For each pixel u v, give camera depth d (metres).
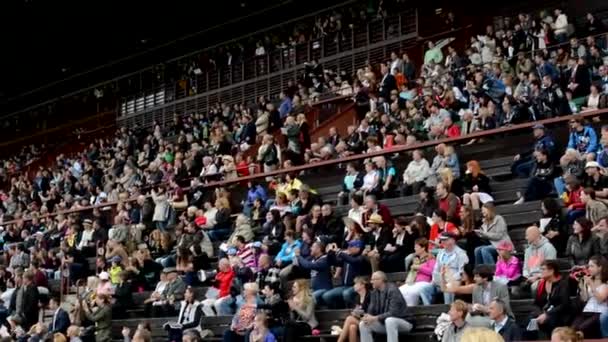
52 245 26.08
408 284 14.96
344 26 38.47
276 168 24.67
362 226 17.09
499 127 21.08
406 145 21.00
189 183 27.19
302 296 15.46
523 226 16.88
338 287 16.02
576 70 22.97
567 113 20.36
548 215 14.97
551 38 27.83
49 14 46.19
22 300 21.36
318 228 17.92
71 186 35.09
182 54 49.12
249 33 45.19
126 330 18.23
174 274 19.19
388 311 13.84
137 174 31.02
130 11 45.94
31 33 49.00
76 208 27.14
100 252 23.16
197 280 19.56
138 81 47.81
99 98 49.69
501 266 14.28
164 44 48.72
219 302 17.36
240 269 17.64
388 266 16.03
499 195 18.34
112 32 48.84
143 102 46.12
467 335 4.60
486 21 34.44
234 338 15.59
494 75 24.80
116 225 23.03
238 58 42.88
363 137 23.89
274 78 39.56
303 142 25.00
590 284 12.28
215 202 23.38
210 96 42.22
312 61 36.34
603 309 12.03
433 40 34.47
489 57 28.28
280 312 15.30
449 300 14.08
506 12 34.19
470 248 15.11
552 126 19.97
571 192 15.48
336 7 40.03
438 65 28.83
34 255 24.38
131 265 20.72
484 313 12.50
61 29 48.50
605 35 26.83
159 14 46.16
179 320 17.64
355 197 18.11
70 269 22.91
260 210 21.45
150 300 19.34
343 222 17.94
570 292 12.55
